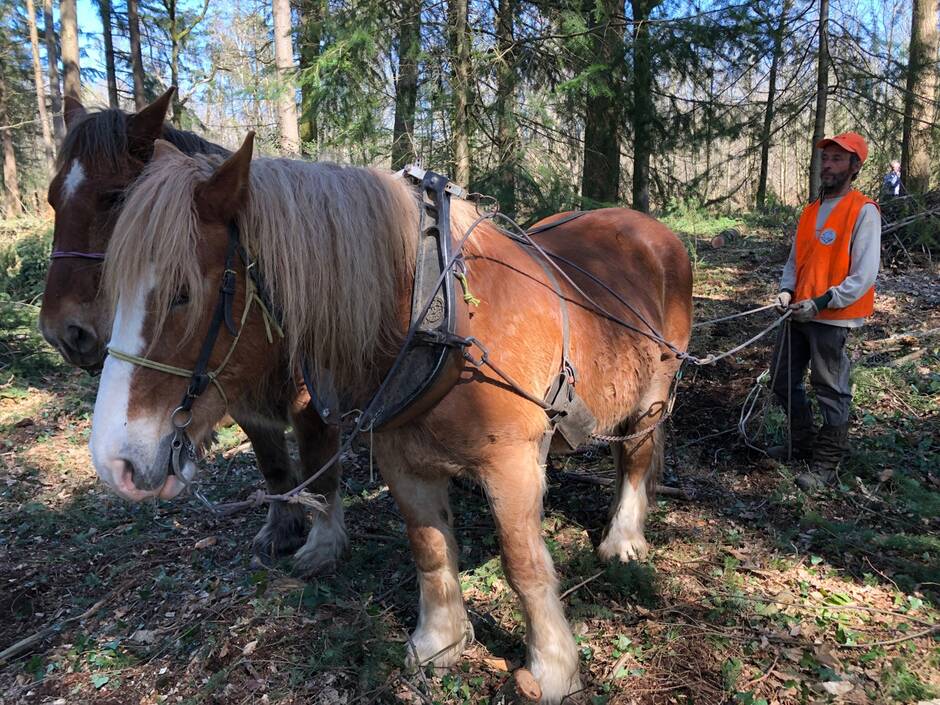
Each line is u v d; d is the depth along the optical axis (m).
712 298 6.71
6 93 22.09
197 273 1.53
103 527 3.60
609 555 2.92
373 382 1.90
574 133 7.27
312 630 2.53
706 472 3.78
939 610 2.53
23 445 4.75
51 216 14.62
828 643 2.36
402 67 6.94
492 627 2.54
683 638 2.42
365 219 1.78
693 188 8.41
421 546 2.21
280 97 7.31
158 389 1.56
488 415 1.85
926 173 8.45
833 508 3.31
